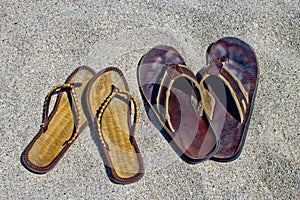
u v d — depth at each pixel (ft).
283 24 5.30
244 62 5.06
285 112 4.98
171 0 5.31
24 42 5.05
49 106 4.85
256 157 4.83
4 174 4.63
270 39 5.24
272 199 4.72
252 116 4.95
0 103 4.83
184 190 4.70
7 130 4.76
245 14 5.31
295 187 4.75
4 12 5.14
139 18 5.22
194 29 5.23
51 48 5.05
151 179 4.70
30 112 4.83
